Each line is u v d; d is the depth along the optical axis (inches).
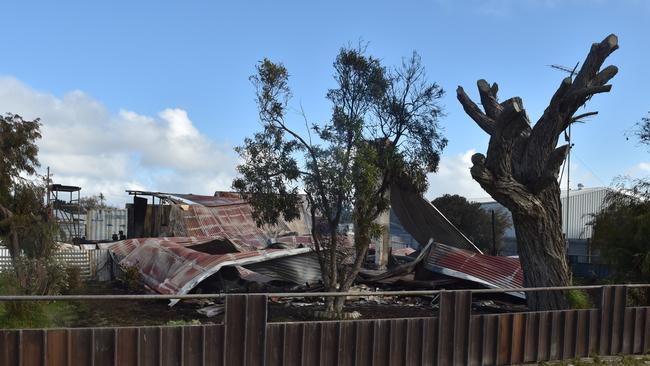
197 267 584.7
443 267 650.8
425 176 516.1
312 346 302.8
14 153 655.1
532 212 469.7
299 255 684.1
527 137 500.4
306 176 501.4
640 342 394.9
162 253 663.1
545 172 465.7
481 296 649.0
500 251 1854.1
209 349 285.6
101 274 763.4
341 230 549.0
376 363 315.3
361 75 501.7
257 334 291.7
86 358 266.2
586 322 377.1
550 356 362.3
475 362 339.3
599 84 469.4
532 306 482.9
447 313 331.9
